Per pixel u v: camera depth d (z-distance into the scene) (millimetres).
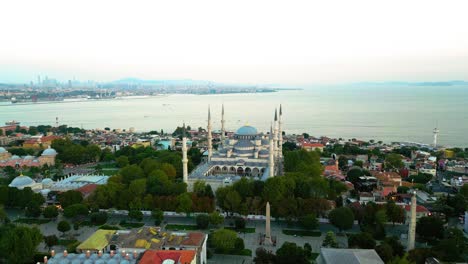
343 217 180125
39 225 196250
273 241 172875
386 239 157750
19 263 146875
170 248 149875
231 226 193125
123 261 132375
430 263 140250
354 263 125375
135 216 196625
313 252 162625
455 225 196875
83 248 148500
